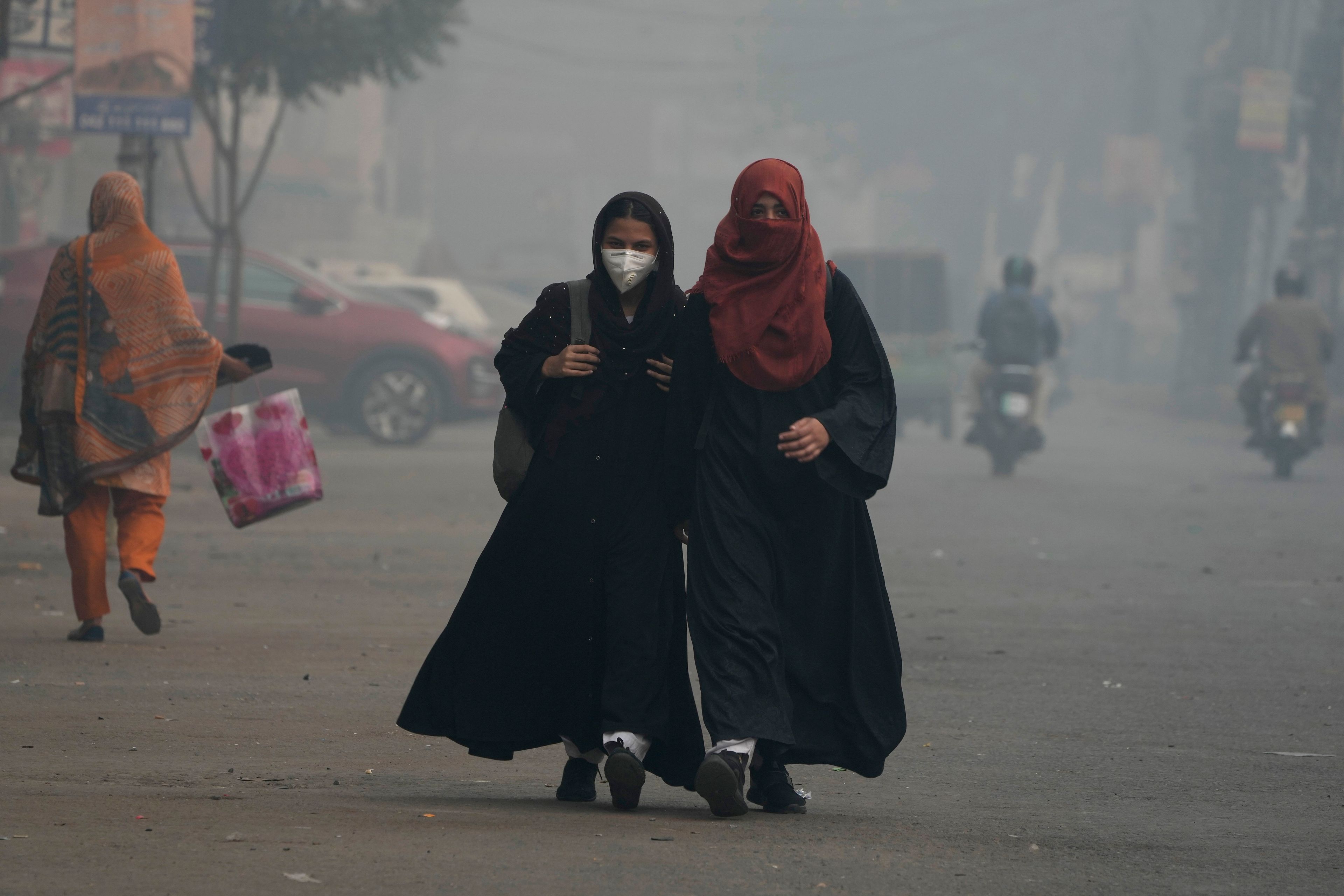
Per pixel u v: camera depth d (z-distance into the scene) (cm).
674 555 1358
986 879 1117
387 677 1959
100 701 1745
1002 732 1744
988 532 3884
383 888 1028
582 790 1372
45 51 4425
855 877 1108
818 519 1324
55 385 2134
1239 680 2086
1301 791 1466
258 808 1261
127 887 1011
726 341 1306
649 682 1320
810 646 1325
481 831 1203
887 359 1338
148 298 2170
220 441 2259
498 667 1343
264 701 1783
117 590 2645
